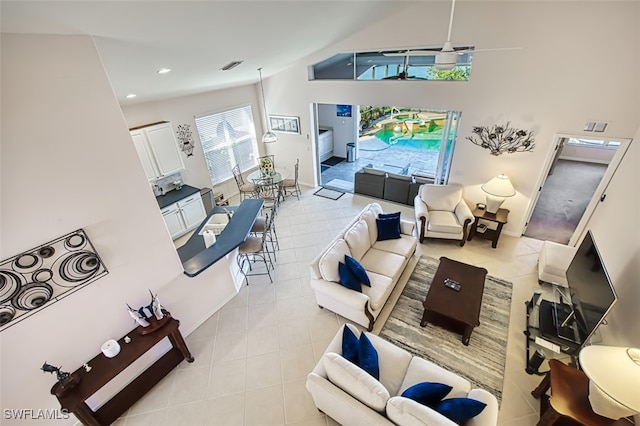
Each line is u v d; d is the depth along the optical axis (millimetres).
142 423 2801
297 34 3967
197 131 6223
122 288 2885
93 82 2303
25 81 2002
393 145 9406
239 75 5418
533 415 2688
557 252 4004
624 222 3334
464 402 1998
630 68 3568
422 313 3764
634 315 2729
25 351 2385
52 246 2348
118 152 2564
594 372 1915
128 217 2762
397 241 4348
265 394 2986
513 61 4168
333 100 6105
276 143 7602
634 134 3734
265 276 4559
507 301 3865
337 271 3479
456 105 4840
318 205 6547
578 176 7188
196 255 3666
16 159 2062
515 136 4559
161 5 2100
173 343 3293
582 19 3604
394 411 2004
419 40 4680
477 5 4078
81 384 2564
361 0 3504
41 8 1695
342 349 2648
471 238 5074
